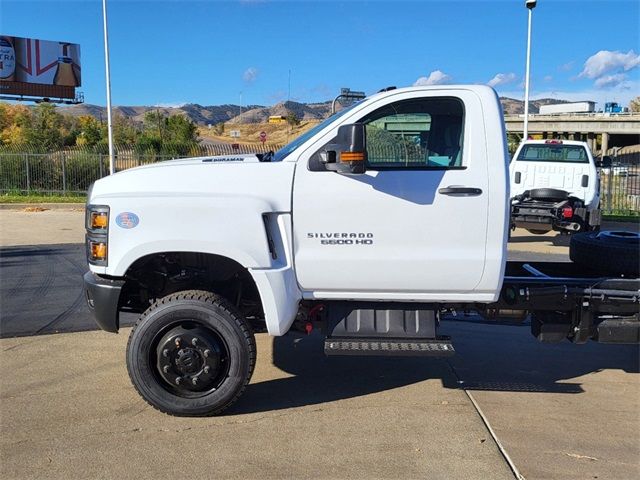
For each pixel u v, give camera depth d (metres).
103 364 5.34
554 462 3.67
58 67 48.81
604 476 3.51
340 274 4.22
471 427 4.16
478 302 4.39
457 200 4.13
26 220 17.53
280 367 5.39
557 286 4.57
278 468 3.58
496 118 4.18
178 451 3.77
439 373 5.29
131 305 4.88
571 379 5.18
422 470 3.56
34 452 3.74
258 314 4.90
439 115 4.30
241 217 4.11
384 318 4.37
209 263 4.60
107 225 4.20
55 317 6.89
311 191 4.18
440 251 4.18
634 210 17.98
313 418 4.29
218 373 4.22
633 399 4.73
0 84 46.56
